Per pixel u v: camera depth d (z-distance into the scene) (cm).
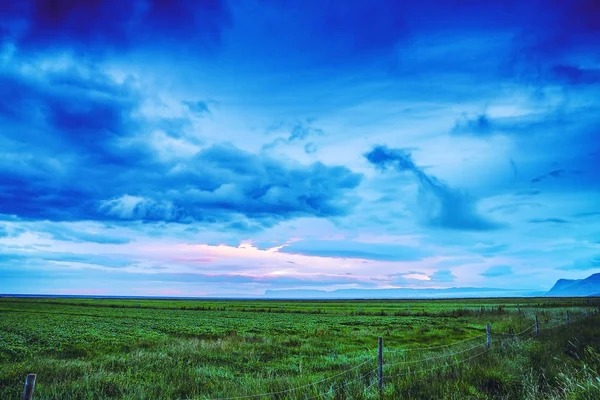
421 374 1038
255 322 5059
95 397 1055
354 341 2705
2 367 1520
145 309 9044
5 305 9588
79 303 12631
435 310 7850
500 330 2862
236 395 1003
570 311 4612
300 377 1209
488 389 909
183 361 1780
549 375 980
